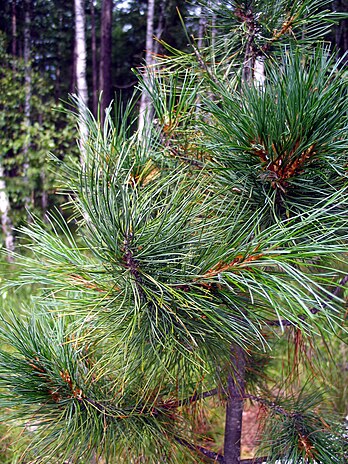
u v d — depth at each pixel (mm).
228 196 497
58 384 512
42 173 2676
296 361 633
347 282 598
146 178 537
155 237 416
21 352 521
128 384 529
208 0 579
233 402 643
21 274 470
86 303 458
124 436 522
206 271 426
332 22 559
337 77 420
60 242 491
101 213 397
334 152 434
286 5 574
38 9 3699
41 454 521
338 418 684
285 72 450
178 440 599
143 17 3381
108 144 519
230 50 588
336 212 471
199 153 557
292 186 464
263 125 417
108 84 2855
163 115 560
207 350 514
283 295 389
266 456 643
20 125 2949
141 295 439
